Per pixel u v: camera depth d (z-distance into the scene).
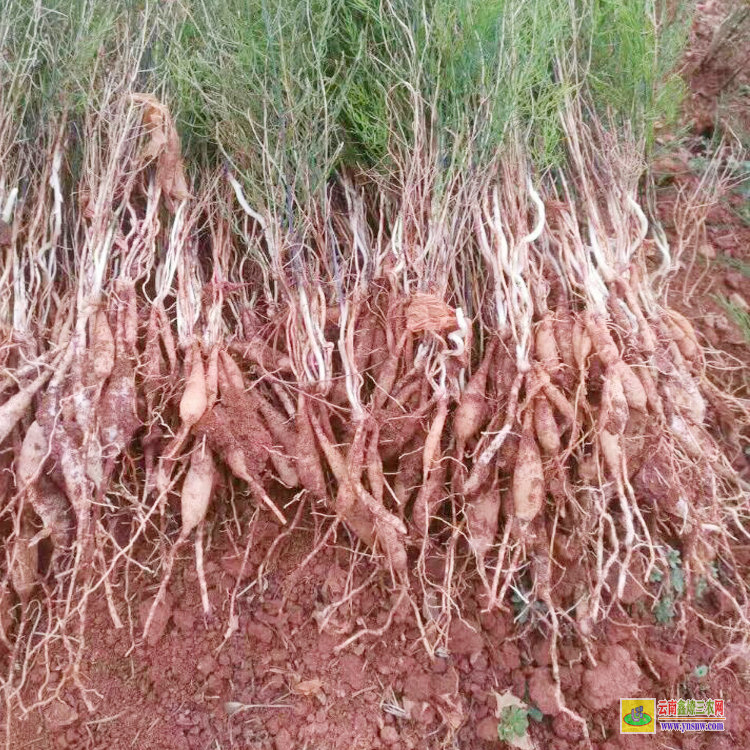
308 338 2.00
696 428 2.03
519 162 2.24
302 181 2.14
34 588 1.89
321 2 2.20
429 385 1.98
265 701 1.77
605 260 2.20
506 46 2.20
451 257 2.15
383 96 2.26
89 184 2.10
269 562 1.98
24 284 2.08
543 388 1.90
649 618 1.89
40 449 1.84
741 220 2.75
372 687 1.80
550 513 1.96
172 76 2.25
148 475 1.90
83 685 1.72
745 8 3.00
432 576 1.96
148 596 1.93
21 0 2.38
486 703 1.78
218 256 2.23
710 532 1.92
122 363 1.91
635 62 2.39
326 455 1.89
